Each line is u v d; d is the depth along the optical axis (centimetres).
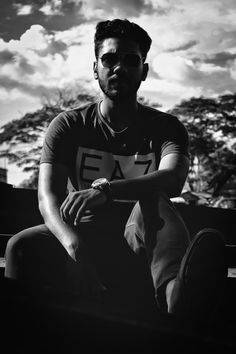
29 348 101
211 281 146
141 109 226
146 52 223
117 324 103
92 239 203
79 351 101
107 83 215
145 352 103
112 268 202
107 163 220
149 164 222
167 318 117
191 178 3662
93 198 188
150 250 169
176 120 225
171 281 159
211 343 106
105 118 219
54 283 194
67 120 220
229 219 515
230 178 3575
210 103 3806
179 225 170
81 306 107
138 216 179
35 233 192
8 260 189
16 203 484
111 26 214
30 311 103
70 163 221
